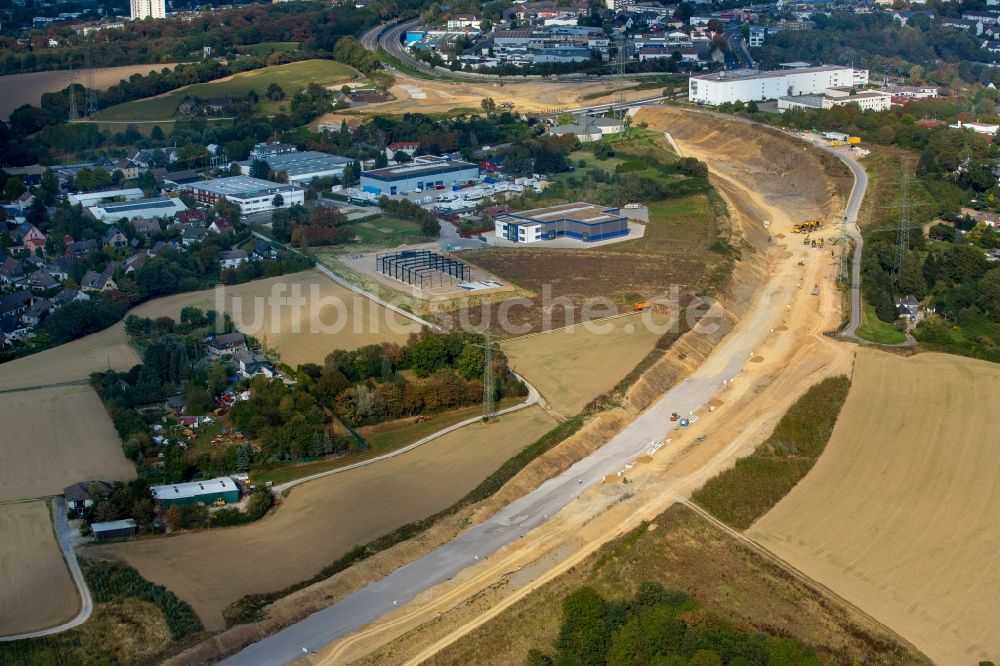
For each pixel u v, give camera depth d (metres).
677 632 112.81
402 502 146.38
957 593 124.38
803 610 121.44
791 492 146.88
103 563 131.88
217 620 121.75
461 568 131.75
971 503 142.12
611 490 148.88
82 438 165.38
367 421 169.25
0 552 134.75
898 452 155.75
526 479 151.88
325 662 114.62
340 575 129.38
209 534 139.50
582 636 115.62
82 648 116.38
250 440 162.62
